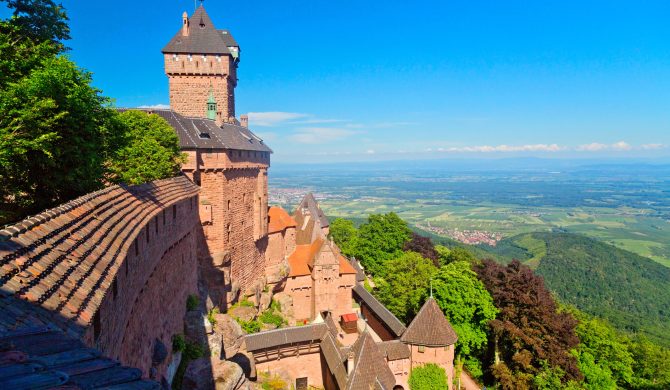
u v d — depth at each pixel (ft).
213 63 178.09
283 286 198.80
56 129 64.44
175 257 94.27
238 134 167.84
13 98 57.52
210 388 96.73
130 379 20.74
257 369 148.77
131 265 55.83
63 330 28.50
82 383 19.33
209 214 137.49
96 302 35.86
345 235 316.40
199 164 135.44
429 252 297.74
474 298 180.34
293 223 211.00
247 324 152.15
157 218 75.77
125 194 67.15
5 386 16.96
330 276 200.23
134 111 116.78
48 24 86.74
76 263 38.22
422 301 202.90
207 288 140.05
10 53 67.05
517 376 168.35
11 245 32.12
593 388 180.45
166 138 117.08
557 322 174.40
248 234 166.71
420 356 152.46
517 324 176.04
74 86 65.26
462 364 188.44
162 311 81.30
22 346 22.49
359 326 199.72
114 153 94.27
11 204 67.21
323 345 154.51
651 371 195.21
